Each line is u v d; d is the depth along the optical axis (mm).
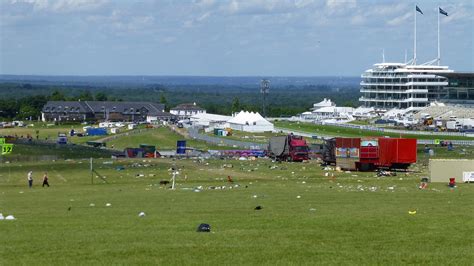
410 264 41219
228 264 40906
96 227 54094
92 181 115875
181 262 41281
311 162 160500
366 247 45969
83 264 40750
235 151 193875
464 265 41000
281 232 51469
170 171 133250
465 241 48219
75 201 78938
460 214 62281
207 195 84312
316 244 46781
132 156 185375
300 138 168250
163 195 85125
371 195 83188
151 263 41031
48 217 61312
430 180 106688
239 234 50438
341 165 140750
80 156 184000
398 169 135000
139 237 49094
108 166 145000
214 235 50000
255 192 88188
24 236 49688
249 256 42938
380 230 52500
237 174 127812
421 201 75750
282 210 66438
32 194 90438
